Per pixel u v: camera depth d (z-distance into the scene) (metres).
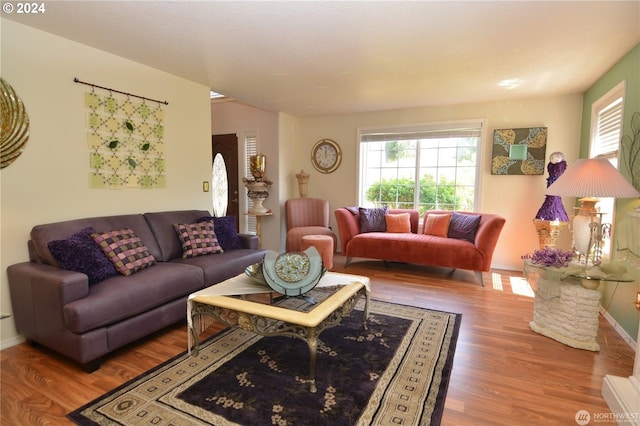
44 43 2.48
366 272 4.35
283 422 1.64
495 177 4.52
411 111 4.95
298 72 3.34
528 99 4.30
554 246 3.82
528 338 2.54
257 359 2.23
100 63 2.84
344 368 2.12
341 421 1.65
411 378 2.01
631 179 2.52
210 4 2.07
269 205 5.48
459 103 4.62
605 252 3.03
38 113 2.47
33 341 2.34
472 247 3.89
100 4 2.08
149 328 2.38
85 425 1.63
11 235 2.37
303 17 2.23
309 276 2.30
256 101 4.55
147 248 2.90
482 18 2.22
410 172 5.10
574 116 4.11
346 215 4.67
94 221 2.73
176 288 2.55
